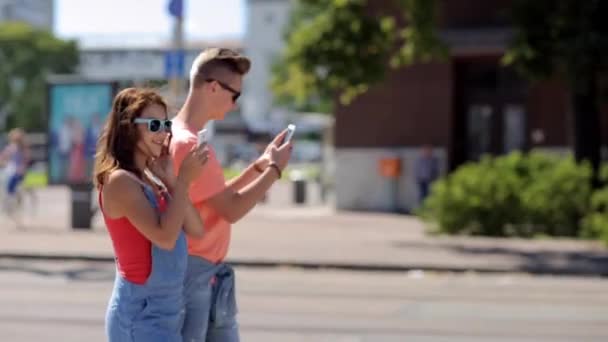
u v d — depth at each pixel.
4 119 70.25
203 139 4.50
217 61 4.99
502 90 28.34
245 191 4.84
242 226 23.70
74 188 21.83
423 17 20.86
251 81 106.50
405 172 28.45
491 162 23.02
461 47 27.14
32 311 11.50
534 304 12.50
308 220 25.78
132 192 4.41
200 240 4.83
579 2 20.23
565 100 27.28
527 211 21.39
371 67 20.31
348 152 29.05
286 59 20.89
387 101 28.64
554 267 16.11
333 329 10.48
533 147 27.62
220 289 4.95
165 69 20.62
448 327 10.66
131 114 4.52
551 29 20.48
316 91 21.00
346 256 17.31
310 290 13.77
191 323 4.87
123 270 4.52
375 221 25.55
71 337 9.80
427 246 19.08
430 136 28.28
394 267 16.34
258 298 12.87
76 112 23.44
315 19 20.89
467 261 16.70
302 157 83.00
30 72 69.56
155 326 4.48
